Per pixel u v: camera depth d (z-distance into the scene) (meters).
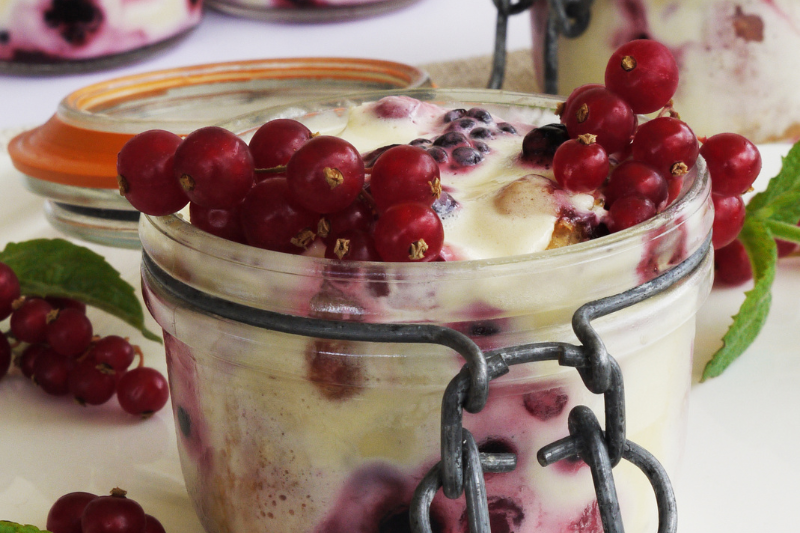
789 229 0.34
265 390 0.24
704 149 0.29
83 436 0.31
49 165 0.36
